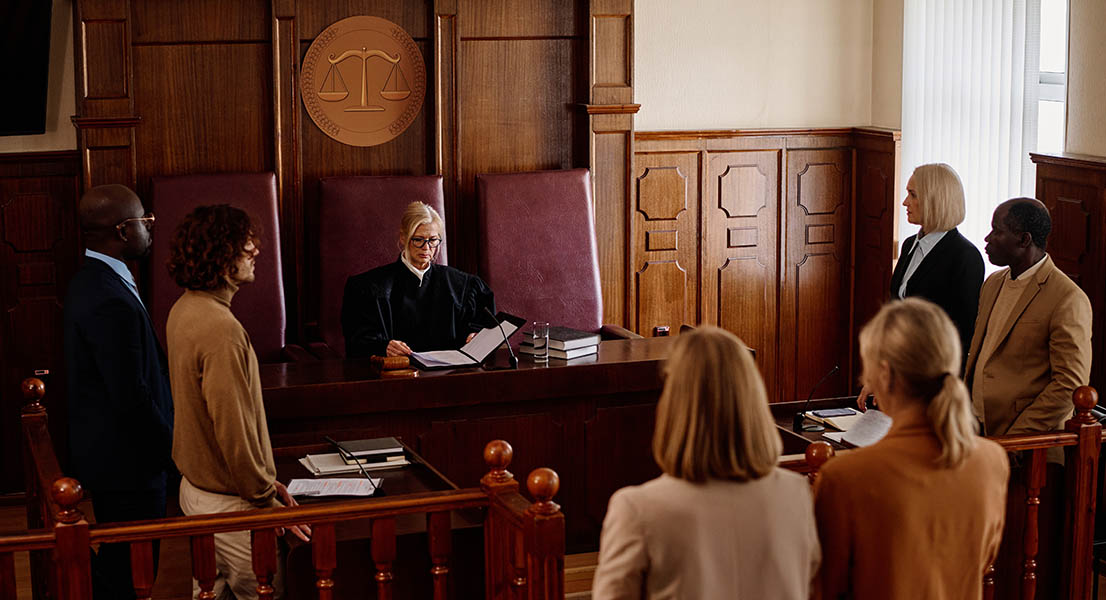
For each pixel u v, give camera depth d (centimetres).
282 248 591
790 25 688
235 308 559
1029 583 347
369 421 439
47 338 575
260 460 300
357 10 593
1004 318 396
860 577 209
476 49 613
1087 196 520
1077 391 342
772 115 694
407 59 604
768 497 193
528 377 454
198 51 572
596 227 636
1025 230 387
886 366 210
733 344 192
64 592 270
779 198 698
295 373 443
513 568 292
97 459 358
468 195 621
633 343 504
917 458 207
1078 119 538
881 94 698
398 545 316
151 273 543
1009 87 593
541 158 632
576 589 452
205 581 279
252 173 570
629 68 628
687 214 682
